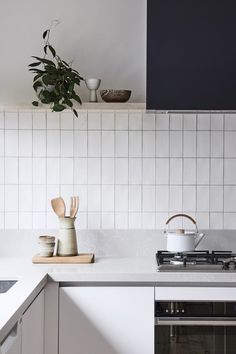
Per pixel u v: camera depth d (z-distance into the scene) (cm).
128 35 366
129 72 367
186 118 364
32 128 363
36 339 272
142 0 365
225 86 325
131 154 364
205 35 327
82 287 300
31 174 363
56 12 365
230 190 364
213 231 362
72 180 364
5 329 188
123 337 300
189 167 364
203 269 304
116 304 301
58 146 364
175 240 330
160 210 364
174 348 300
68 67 360
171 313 300
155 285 301
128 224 364
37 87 341
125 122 365
